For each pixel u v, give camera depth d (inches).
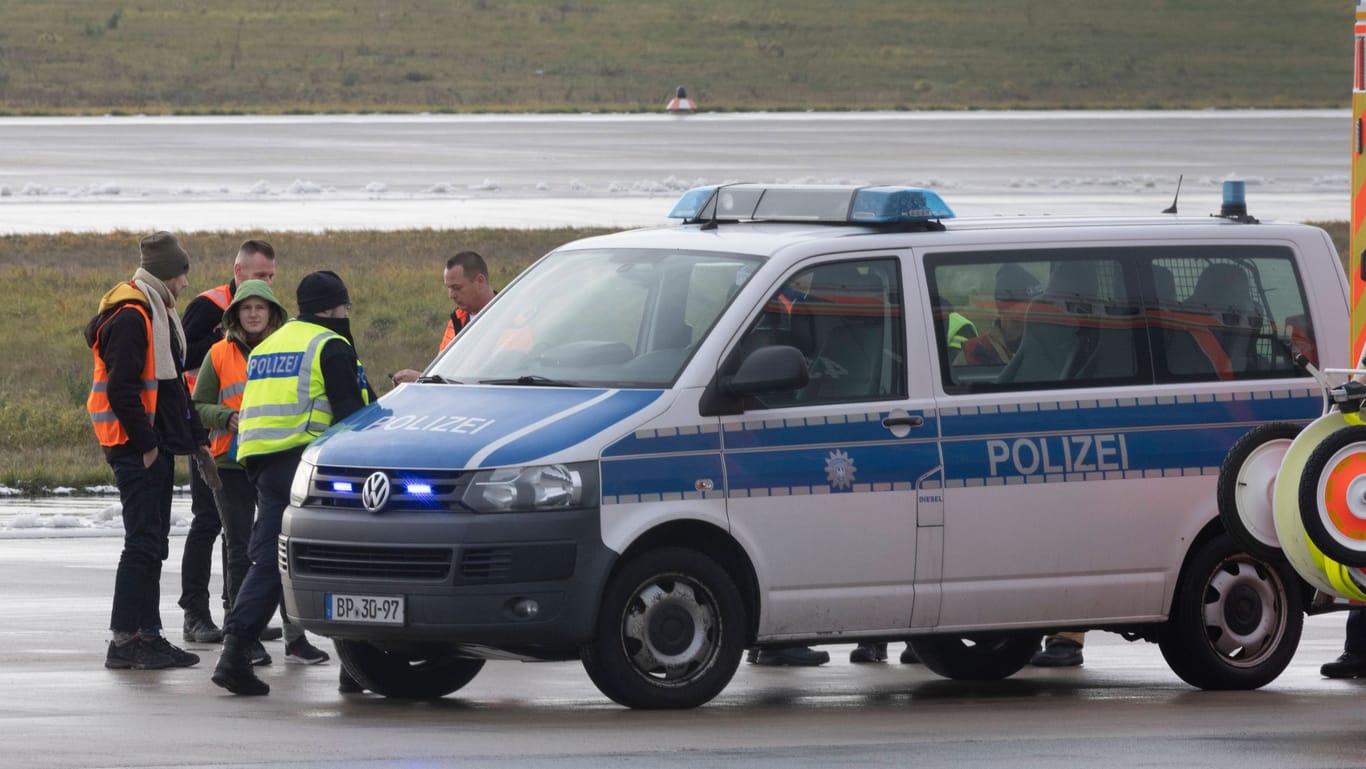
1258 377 1353.3
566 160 7436.0
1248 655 1355.8
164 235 1416.1
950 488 1250.6
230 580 1505.9
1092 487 1293.1
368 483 1174.3
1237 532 1235.2
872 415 1236.5
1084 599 1298.0
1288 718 1195.9
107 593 1736.0
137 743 1058.1
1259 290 1363.2
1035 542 1277.1
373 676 1278.3
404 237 5044.3
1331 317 1376.7
